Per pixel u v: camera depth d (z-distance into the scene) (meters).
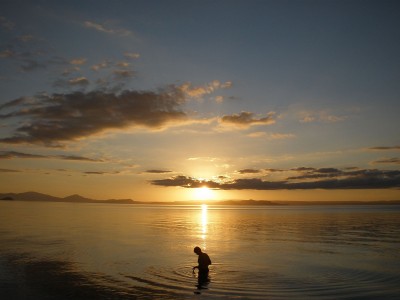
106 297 15.68
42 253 28.06
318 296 15.92
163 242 36.31
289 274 20.50
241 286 17.66
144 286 17.58
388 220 85.50
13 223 61.94
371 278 19.56
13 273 20.59
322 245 34.88
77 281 18.58
